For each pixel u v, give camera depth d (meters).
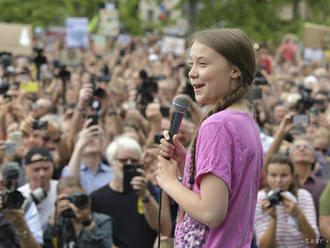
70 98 15.24
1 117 12.21
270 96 14.34
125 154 7.88
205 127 3.71
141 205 7.68
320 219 6.08
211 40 3.73
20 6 45.62
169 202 7.00
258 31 38.31
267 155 8.12
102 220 7.15
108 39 33.59
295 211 6.99
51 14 45.50
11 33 24.58
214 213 3.59
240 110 3.82
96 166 9.30
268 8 39.06
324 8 41.34
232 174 3.69
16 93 13.78
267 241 7.06
